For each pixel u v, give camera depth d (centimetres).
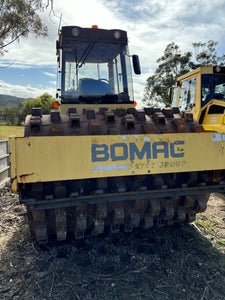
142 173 243
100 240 305
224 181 286
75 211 259
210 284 241
